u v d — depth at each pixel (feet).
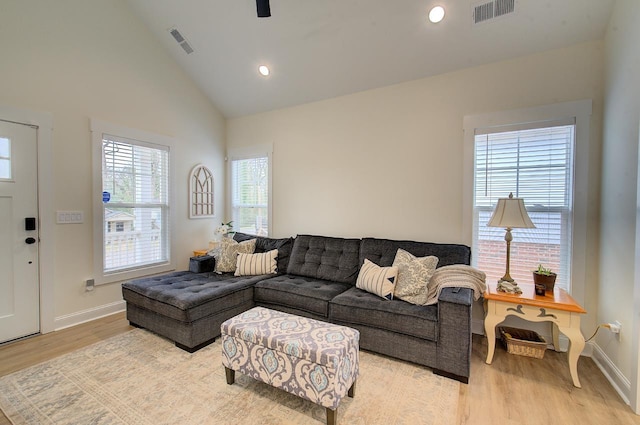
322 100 12.03
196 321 7.97
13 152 8.39
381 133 10.77
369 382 6.64
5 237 8.34
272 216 13.46
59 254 9.33
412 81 10.16
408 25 8.70
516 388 6.44
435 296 7.61
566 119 8.13
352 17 8.92
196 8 10.16
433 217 9.90
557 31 7.82
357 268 9.93
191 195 13.38
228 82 12.84
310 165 12.40
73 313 9.66
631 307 6.11
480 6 7.82
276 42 10.39
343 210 11.64
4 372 6.94
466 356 6.54
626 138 6.46
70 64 9.45
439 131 9.76
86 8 9.78
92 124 9.97
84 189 9.86
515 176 8.86
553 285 7.21
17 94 8.39
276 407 5.83
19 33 8.41
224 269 10.93
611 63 7.16
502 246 9.07
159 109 12.05
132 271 11.25
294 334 5.83
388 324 7.36
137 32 11.21
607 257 7.20
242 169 14.71
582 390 6.39
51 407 5.77
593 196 7.82
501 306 7.25
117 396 6.10
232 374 6.49
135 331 9.18
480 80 9.11
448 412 5.69
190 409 5.74
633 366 5.82
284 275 10.87
